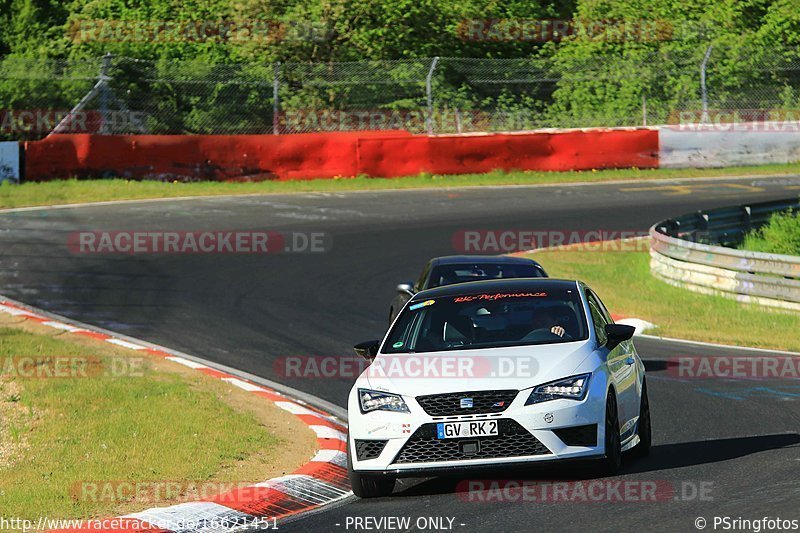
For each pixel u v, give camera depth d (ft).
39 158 380.99
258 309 223.92
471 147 420.36
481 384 93.35
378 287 247.29
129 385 149.28
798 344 187.01
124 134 420.77
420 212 351.25
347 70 494.18
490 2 556.92
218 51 508.12
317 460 114.21
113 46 497.05
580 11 574.56
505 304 107.04
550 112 501.97
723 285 238.27
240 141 403.13
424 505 91.04
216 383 158.20
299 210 352.90
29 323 207.21
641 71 501.15
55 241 296.71
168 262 274.16
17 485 102.53
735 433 118.11
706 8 554.05
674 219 287.48
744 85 489.26
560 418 91.97
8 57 487.61
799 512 79.25
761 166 444.55
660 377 157.38
